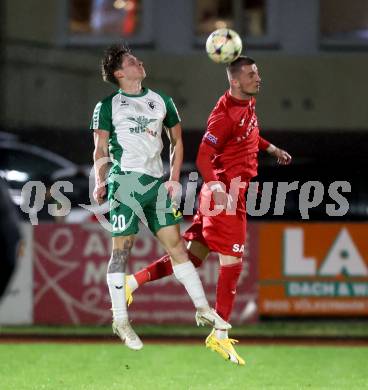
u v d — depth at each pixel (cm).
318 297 4609
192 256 3162
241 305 4597
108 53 2947
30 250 4603
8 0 6869
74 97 6888
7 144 6438
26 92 6894
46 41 6894
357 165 6719
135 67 2928
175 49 6919
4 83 6881
